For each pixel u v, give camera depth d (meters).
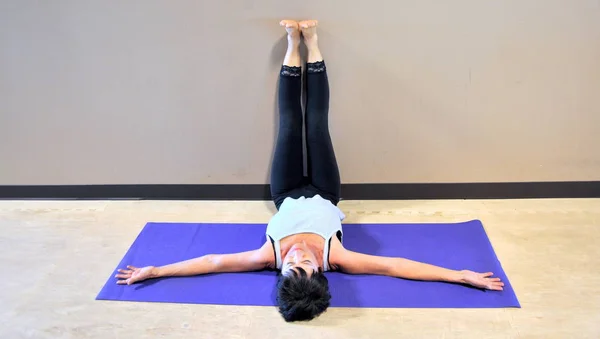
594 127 2.48
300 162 2.43
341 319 1.90
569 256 2.21
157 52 2.40
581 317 1.88
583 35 2.29
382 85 2.43
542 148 2.54
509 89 2.42
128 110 2.54
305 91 2.42
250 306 1.98
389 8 2.26
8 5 2.31
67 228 2.52
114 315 1.96
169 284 2.10
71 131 2.61
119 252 2.34
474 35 2.31
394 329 1.85
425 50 2.34
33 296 2.07
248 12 2.29
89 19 2.34
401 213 2.57
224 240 2.40
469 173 2.62
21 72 2.46
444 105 2.46
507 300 1.96
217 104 2.51
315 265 1.98
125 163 2.68
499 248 2.28
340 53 2.36
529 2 2.23
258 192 2.72
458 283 2.05
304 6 2.27
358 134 2.55
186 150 2.63
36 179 2.74
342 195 2.71
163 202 2.74
